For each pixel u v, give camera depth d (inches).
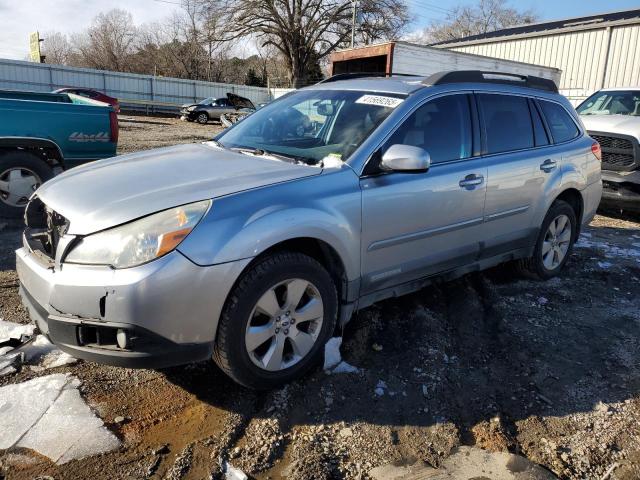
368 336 148.8
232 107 1190.3
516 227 176.7
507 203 169.5
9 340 136.5
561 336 156.8
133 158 143.6
